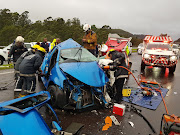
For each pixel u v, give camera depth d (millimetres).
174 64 8641
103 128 3260
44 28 92500
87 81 3646
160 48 9773
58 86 3771
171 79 7738
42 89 5648
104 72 4332
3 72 8266
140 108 4312
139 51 21562
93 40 6348
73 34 83938
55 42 7922
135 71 9578
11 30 96750
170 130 2502
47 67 4684
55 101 3723
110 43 11117
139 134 3086
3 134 1932
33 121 2195
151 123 3514
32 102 3002
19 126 2072
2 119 2072
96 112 3996
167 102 4773
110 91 4547
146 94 5148
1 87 5574
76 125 2830
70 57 4477
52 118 3545
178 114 3998
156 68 11156
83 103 3889
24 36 91812
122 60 4812
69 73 3703
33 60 4141
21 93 4121
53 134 2266
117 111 3889
